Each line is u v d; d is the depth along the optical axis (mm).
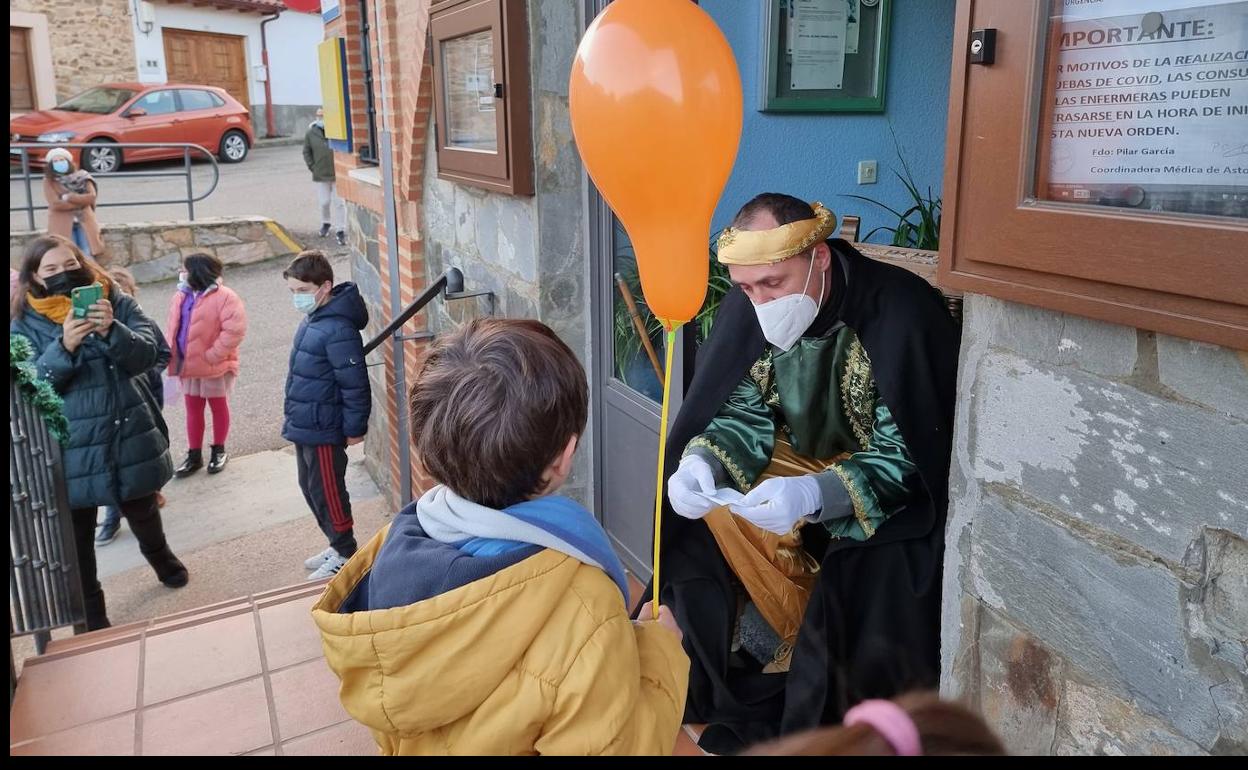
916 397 1922
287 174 16047
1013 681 1520
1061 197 1284
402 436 4926
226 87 20438
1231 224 1059
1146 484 1257
